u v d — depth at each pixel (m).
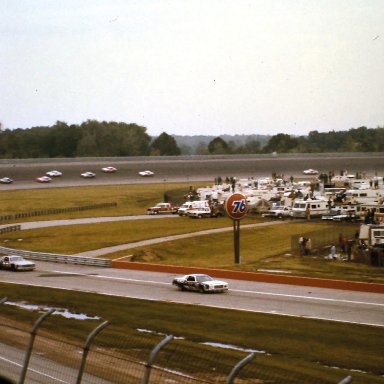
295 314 67.25
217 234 135.12
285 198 166.62
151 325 62.53
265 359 48.81
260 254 112.25
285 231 136.50
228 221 155.75
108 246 126.50
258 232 136.75
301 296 77.38
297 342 55.56
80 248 126.06
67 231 148.62
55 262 114.69
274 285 86.12
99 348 49.75
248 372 42.97
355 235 115.00
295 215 156.62
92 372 38.75
